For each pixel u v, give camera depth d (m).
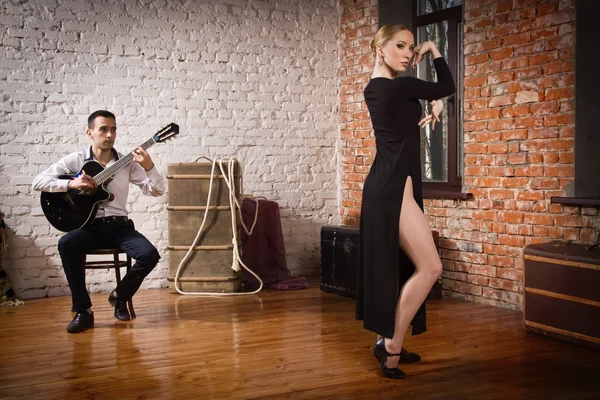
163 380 3.04
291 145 5.90
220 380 3.03
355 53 5.86
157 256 4.16
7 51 4.88
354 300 4.84
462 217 4.86
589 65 3.91
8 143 4.91
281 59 5.82
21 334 3.90
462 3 4.86
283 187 5.89
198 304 4.73
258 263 5.44
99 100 5.16
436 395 2.82
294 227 5.95
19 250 4.96
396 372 3.05
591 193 3.94
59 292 5.08
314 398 2.79
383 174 2.97
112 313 4.45
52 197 4.13
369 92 2.99
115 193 4.25
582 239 4.04
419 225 2.93
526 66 4.34
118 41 5.20
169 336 3.83
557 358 3.35
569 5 4.06
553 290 3.68
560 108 4.14
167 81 5.38
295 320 4.22
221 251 5.09
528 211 4.37
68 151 5.07
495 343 3.63
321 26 5.98
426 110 5.46
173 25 5.39
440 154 5.39
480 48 4.66
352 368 3.20
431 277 2.97
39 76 4.97
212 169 5.04
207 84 5.53
